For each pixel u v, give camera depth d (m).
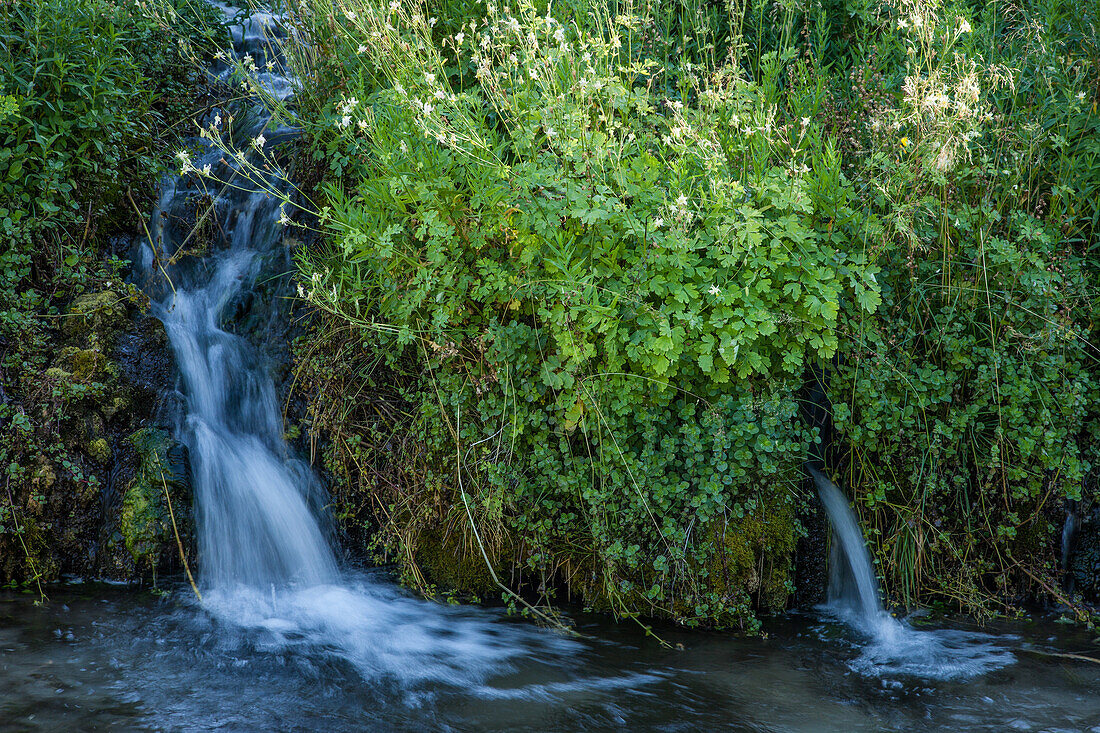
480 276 4.11
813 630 4.00
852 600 4.29
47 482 4.32
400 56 4.62
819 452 4.39
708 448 3.93
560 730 2.98
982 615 4.18
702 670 3.53
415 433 4.35
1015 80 4.86
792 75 5.25
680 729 3.01
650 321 3.73
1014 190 4.35
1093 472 4.38
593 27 5.01
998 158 4.46
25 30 4.93
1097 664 3.63
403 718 3.03
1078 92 4.70
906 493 4.24
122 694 3.11
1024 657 3.70
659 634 3.91
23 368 4.48
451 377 4.16
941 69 4.26
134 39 6.08
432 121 3.87
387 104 4.45
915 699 3.28
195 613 4.00
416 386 4.46
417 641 3.78
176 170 5.95
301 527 4.66
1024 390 4.07
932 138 3.93
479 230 3.93
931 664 3.62
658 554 4.00
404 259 4.15
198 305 5.40
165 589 4.29
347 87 5.11
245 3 7.47
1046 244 4.19
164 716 2.96
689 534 3.97
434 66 4.57
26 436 4.34
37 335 4.61
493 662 3.57
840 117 4.80
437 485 4.24
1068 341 4.20
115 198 5.44
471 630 3.92
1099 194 4.55
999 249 4.04
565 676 3.44
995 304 4.17
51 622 3.79
